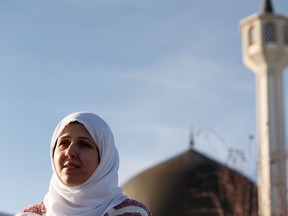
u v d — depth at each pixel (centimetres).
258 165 1644
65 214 428
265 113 3159
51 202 433
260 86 3244
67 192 428
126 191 3238
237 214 1916
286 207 1659
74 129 437
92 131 435
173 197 3078
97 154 437
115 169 444
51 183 439
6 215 969
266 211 1845
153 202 3109
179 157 3259
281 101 3206
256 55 3228
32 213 445
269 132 3045
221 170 2080
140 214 430
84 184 429
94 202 427
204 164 3155
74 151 429
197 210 2984
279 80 3228
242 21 3312
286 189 1677
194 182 3084
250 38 3266
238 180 1923
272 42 3194
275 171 1730
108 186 436
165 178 3177
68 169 428
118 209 429
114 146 448
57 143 441
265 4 3306
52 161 445
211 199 2967
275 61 3225
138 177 3281
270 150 2917
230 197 1952
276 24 3206
